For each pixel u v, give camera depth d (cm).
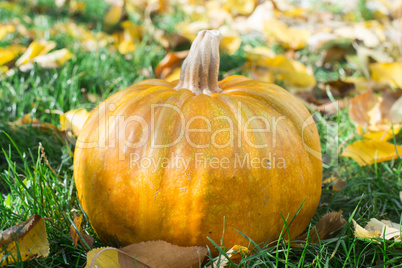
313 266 68
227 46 139
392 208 79
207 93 71
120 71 124
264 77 118
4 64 124
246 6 192
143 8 185
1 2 196
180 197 64
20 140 88
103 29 173
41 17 181
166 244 63
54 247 70
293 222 69
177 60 123
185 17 196
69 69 115
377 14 190
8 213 72
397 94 101
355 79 124
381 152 85
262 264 67
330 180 85
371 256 71
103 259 63
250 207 65
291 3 233
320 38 147
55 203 74
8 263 66
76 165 70
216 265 64
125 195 65
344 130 98
